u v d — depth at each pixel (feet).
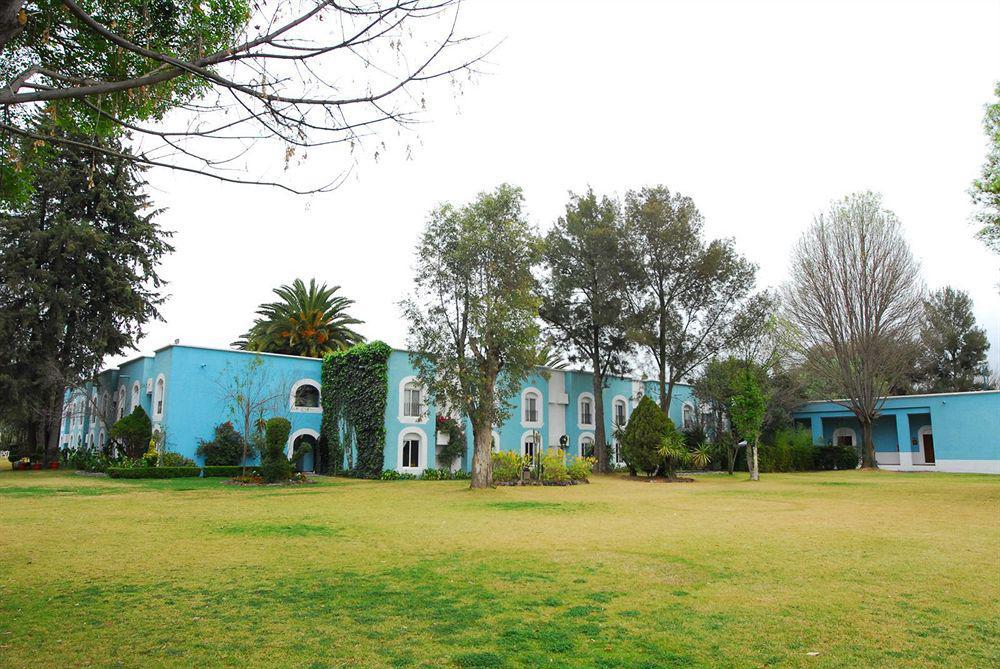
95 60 16.75
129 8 15.99
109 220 100.07
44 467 98.22
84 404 128.88
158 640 15.66
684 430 124.67
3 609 18.54
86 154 17.72
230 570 24.07
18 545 29.89
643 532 34.60
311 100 13.88
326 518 40.93
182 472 81.30
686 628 16.60
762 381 105.50
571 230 105.81
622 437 95.61
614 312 102.68
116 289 95.76
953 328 170.50
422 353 68.23
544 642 15.40
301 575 23.13
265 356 96.27
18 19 12.11
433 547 29.45
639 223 105.70
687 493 64.18
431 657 14.35
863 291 108.78
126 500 52.70
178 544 30.22
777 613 18.10
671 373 107.55
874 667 13.80
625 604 19.06
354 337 129.18
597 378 109.09
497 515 43.24
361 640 15.60
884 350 109.09
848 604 19.10
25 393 91.71
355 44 13.89
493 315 65.05
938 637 15.92
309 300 126.52
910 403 115.96
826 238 111.34
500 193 67.31
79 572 23.75
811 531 35.01
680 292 106.52
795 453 114.83
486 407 67.41
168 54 14.23
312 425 100.01
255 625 16.88
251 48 13.61
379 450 88.94
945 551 28.45
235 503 50.96
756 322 104.73
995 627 16.76
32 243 90.74
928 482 80.38
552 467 79.61
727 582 22.08
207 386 90.27
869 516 42.73
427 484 77.87
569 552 28.07
